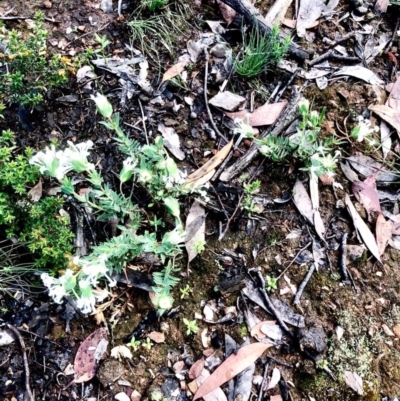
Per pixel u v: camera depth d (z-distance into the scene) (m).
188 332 0.52
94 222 0.55
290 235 0.57
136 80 0.61
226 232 0.56
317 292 0.54
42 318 0.52
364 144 0.61
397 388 0.51
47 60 0.62
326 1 0.69
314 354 0.51
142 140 0.59
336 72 0.65
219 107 0.61
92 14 0.65
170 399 0.50
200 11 0.66
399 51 0.67
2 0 0.66
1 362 0.51
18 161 0.50
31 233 0.49
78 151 0.48
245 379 0.51
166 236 0.48
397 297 0.55
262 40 0.61
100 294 0.52
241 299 0.54
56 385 0.50
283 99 0.62
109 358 0.51
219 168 0.58
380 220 0.58
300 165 0.59
